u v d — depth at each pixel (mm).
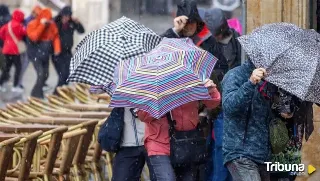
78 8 59688
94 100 25828
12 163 18281
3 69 44656
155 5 72438
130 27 17969
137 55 17406
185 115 16609
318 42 15820
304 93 15414
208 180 19688
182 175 16984
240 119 16062
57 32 42188
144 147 17188
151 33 17953
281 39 15820
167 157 16625
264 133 16094
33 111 23328
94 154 20375
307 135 16438
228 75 16266
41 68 41844
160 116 16031
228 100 15914
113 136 17281
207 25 22812
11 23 43906
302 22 20281
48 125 20562
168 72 16219
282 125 16062
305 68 15492
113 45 17500
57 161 19734
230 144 16141
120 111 17328
